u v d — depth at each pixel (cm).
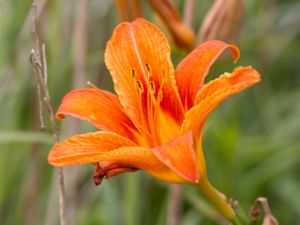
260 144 96
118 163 63
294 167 98
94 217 93
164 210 91
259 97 106
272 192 96
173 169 58
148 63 65
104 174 63
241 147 95
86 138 62
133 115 65
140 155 62
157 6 82
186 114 61
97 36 98
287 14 109
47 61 90
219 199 66
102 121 65
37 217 93
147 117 65
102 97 66
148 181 97
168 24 82
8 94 89
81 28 89
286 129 98
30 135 82
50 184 94
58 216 90
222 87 62
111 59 65
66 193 90
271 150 94
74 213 89
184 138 59
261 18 104
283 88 110
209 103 61
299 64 113
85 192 94
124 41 66
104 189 88
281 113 104
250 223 68
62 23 94
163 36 65
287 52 108
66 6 95
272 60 108
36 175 91
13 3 87
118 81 65
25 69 90
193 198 86
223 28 83
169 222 86
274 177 96
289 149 93
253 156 95
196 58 65
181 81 65
